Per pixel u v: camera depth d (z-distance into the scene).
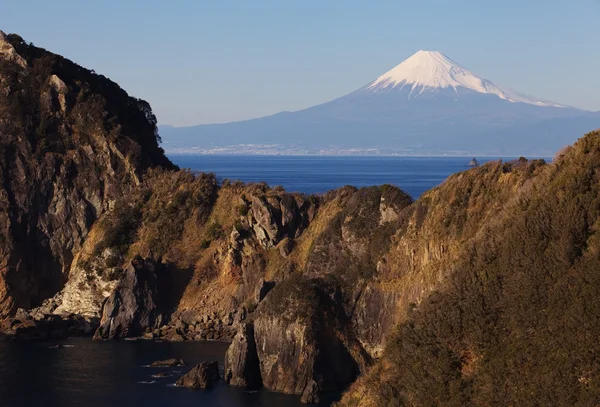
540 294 90.81
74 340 157.25
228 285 168.00
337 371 129.12
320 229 166.75
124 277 162.50
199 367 128.62
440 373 91.75
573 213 94.12
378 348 132.50
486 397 86.56
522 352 87.62
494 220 107.69
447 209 129.12
